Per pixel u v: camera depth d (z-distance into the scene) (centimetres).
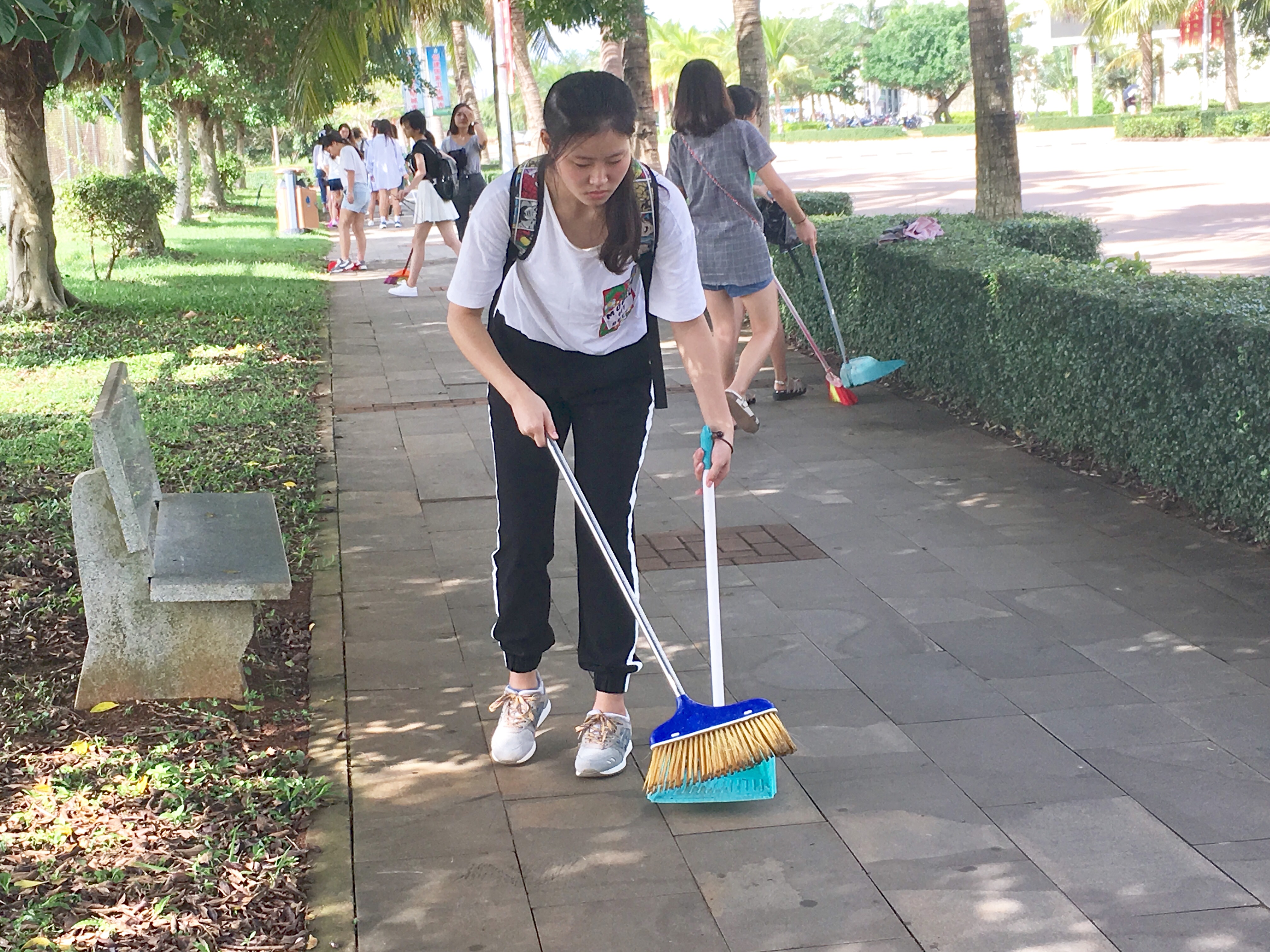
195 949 274
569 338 337
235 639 403
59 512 582
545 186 315
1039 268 707
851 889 302
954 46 7856
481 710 400
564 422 354
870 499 616
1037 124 6231
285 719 394
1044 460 670
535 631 364
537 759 370
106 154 2972
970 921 288
